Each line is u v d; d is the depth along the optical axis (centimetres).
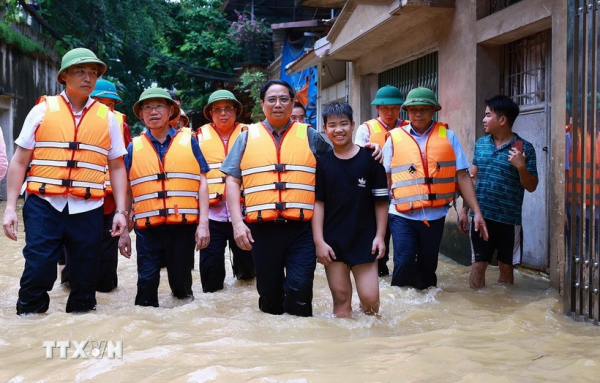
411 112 625
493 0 800
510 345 401
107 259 657
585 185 488
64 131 508
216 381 325
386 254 746
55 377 337
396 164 624
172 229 575
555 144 604
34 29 2116
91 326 452
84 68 511
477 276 644
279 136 508
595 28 477
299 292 493
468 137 825
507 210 637
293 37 1986
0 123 1947
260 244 503
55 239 511
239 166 506
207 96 2672
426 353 376
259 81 2044
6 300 595
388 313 525
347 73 1387
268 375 333
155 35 2639
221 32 2578
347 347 400
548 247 730
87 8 2341
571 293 498
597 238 474
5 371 348
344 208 493
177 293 600
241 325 460
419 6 858
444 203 617
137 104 578
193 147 584
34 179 506
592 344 405
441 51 905
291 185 490
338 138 489
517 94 790
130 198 597
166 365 357
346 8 1077
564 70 585
